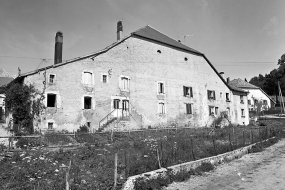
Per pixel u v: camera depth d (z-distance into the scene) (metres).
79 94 22.97
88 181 8.01
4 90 23.19
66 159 11.02
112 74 25.67
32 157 10.95
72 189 7.21
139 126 26.83
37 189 7.09
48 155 11.55
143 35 29.53
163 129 25.09
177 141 16.12
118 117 24.88
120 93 25.92
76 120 22.39
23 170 8.75
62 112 21.72
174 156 11.27
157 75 29.86
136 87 27.53
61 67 22.34
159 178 8.69
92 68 24.33
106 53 25.67
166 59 31.31
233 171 10.66
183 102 31.89
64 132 20.62
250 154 14.86
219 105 36.94
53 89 21.56
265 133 20.89
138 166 9.38
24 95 19.88
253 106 57.62
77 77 23.14
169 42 32.69
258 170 10.63
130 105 26.55
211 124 34.66
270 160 12.67
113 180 8.04
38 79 20.98
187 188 8.35
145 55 29.16
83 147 13.83
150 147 13.69
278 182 8.66
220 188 8.30
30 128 19.98
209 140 17.95
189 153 12.30
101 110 24.14
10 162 10.23
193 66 34.41
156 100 29.08
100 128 22.66
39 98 20.73
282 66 73.50
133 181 7.93
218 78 38.03
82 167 9.70
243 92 42.62
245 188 8.20
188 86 33.00
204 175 10.05
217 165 11.85
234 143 16.30
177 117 30.80
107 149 13.66
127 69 27.09
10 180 7.93
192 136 19.94
